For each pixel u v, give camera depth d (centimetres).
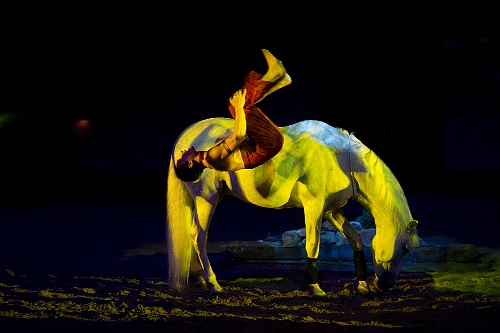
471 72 1673
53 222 1128
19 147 1828
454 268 736
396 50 1638
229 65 1733
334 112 1653
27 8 1773
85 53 1833
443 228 1020
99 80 1858
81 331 477
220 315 532
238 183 608
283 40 1623
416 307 563
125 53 1828
